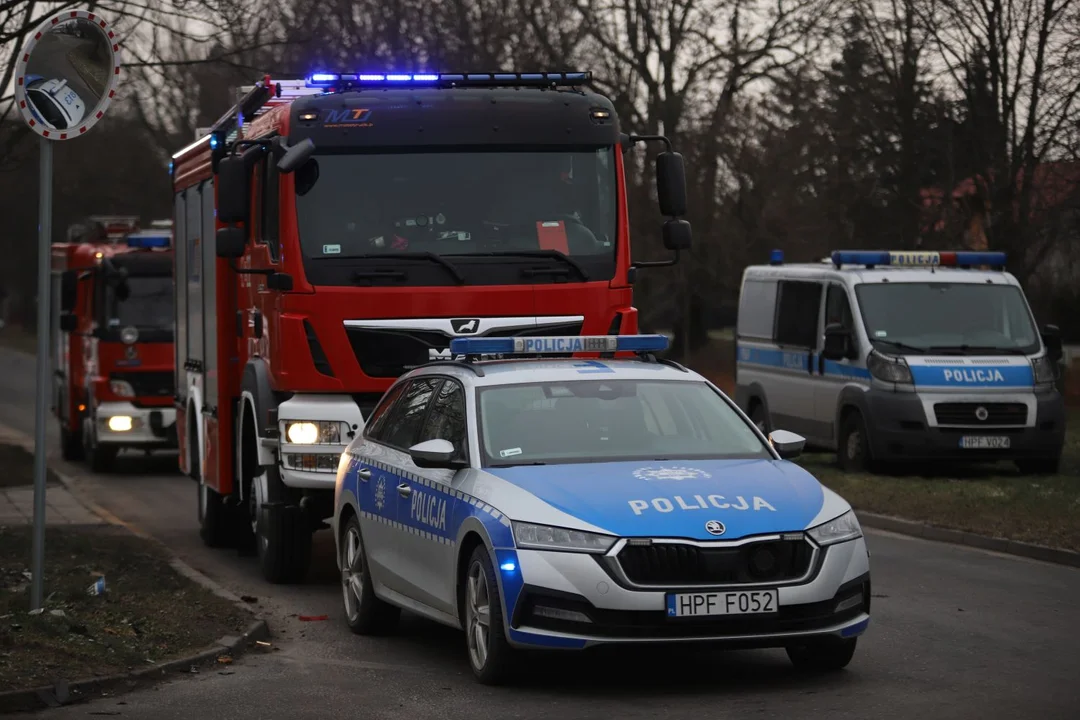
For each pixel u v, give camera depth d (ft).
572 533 27.25
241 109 49.47
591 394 32.42
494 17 138.62
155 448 90.33
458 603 30.01
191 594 39.83
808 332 75.87
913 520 55.62
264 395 44.50
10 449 100.42
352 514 36.94
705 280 141.38
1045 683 28.63
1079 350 146.92
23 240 274.57
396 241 43.29
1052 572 44.86
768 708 26.61
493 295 43.42
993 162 96.48
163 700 28.25
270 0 69.62
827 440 73.77
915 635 34.24
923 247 106.01
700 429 32.04
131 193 210.79
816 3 131.75
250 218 47.14
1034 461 69.97
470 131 44.27
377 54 131.54
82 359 95.14
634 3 142.20
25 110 32.37
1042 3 93.50
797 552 27.61
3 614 33.45
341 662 32.37
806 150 125.80
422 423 34.04
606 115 45.29
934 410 68.03
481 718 26.27
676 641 26.84
